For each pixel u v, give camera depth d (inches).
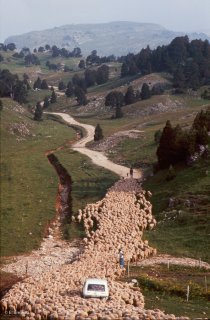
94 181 4443.9
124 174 4658.0
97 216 3302.2
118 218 3196.4
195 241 2659.9
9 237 3073.3
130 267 2335.1
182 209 3093.0
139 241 2704.2
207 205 3041.3
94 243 2746.1
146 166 4862.2
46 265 2581.2
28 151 6112.2
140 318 1359.5
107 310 1444.4
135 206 3457.2
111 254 2465.6
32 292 1870.1
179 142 3966.5
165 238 2785.4
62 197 4094.5
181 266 2324.1
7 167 5000.0
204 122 4015.8
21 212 3570.4
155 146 5511.8
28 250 2876.5
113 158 5511.8
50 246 2945.4
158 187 3727.9
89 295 1659.7
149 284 1953.7
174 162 4060.0
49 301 1675.7
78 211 3523.6
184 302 1750.7
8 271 2516.0
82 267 2247.8
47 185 4409.5
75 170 4916.3
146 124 7465.6
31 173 4817.9
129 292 1750.7
